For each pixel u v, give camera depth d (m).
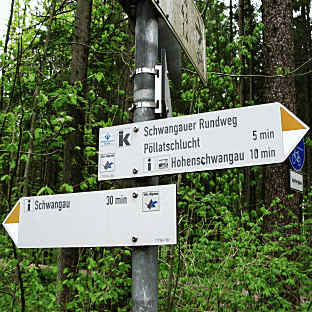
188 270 4.36
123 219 1.77
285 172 6.03
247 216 4.96
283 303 4.24
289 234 5.42
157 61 1.86
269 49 6.71
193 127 1.76
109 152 1.88
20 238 2.07
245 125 1.68
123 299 4.62
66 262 5.07
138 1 1.89
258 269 4.30
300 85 18.05
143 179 1.81
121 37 6.63
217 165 1.69
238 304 4.23
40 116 4.77
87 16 6.14
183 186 5.60
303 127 1.57
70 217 1.93
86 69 6.05
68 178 5.57
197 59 2.28
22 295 3.19
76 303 4.00
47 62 5.12
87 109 5.72
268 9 6.78
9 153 4.35
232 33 8.84
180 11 1.98
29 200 2.08
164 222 1.67
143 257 1.69
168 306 4.00
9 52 4.90
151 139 1.81
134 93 1.84
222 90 6.62
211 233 4.86
